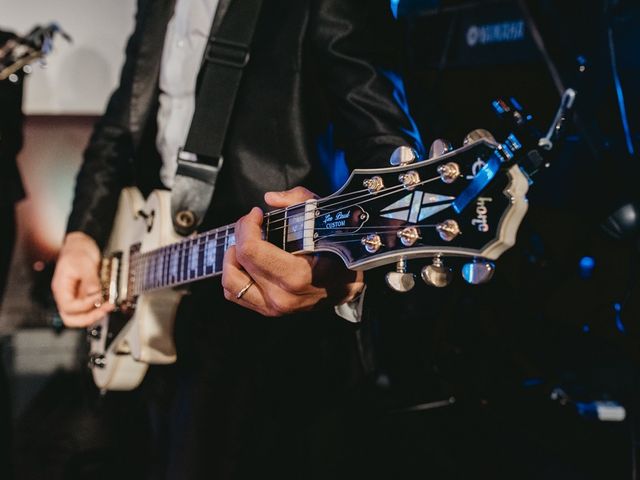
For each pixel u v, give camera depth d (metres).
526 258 1.74
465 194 0.88
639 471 1.67
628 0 1.64
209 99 1.36
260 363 1.40
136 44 1.70
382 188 0.98
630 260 1.56
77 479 2.15
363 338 1.62
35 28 2.40
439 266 0.91
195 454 1.43
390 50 1.24
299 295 1.09
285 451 1.45
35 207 2.58
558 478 1.89
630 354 1.64
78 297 1.68
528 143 0.86
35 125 2.61
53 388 2.33
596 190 1.56
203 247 1.27
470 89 1.95
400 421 1.99
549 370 1.85
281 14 1.34
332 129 1.32
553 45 1.57
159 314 1.48
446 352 1.84
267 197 1.11
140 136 1.63
